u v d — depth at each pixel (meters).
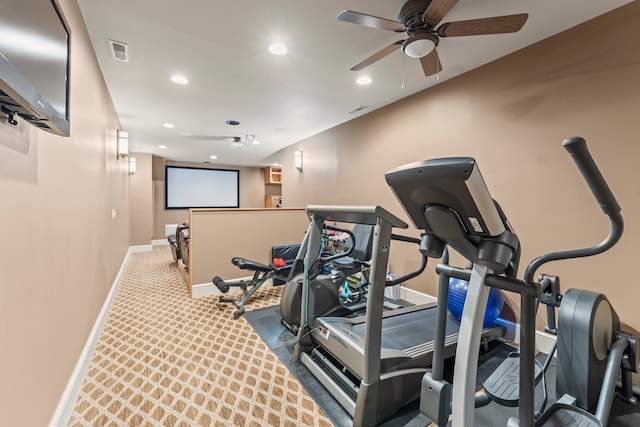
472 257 1.15
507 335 2.51
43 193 1.32
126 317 2.91
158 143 5.94
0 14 0.75
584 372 1.61
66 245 1.63
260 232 3.96
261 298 3.53
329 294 2.67
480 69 2.68
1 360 0.96
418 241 2.22
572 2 1.85
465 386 1.14
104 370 2.00
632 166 1.87
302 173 5.67
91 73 2.24
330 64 2.64
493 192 2.61
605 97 1.97
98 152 2.54
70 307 1.69
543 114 2.28
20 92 0.80
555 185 2.23
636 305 1.88
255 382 1.90
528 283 1.09
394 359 1.71
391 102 3.61
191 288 3.50
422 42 1.84
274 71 2.77
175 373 1.98
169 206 8.41
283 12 1.93
